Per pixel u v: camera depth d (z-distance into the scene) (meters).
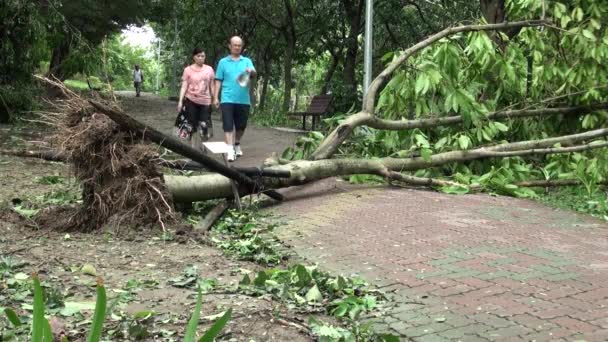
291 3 24.41
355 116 8.41
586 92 9.39
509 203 7.68
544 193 8.82
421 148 8.59
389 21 24.12
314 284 4.25
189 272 4.42
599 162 8.72
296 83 36.22
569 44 9.33
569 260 5.07
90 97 5.87
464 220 6.49
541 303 4.04
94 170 5.69
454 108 8.71
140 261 4.72
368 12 12.70
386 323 3.71
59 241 5.20
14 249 4.81
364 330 3.46
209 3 26.25
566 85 9.64
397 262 4.95
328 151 8.05
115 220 5.57
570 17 9.22
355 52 21.44
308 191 8.04
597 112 9.64
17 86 14.70
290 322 3.60
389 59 9.81
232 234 5.95
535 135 9.73
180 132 10.34
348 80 21.41
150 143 5.85
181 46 39.22
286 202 7.45
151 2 27.59
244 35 28.30
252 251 5.21
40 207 6.34
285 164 7.62
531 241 5.70
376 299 4.11
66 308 3.49
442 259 5.03
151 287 4.08
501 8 12.20
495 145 9.16
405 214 6.72
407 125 8.80
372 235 5.80
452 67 8.77
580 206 7.82
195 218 6.42
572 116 9.89
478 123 8.86
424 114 9.12
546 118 9.82
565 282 4.47
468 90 9.24
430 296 4.17
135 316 3.40
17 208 6.24
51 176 8.19
